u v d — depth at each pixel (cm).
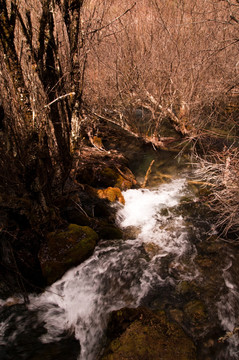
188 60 585
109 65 629
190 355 246
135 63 623
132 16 605
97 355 263
